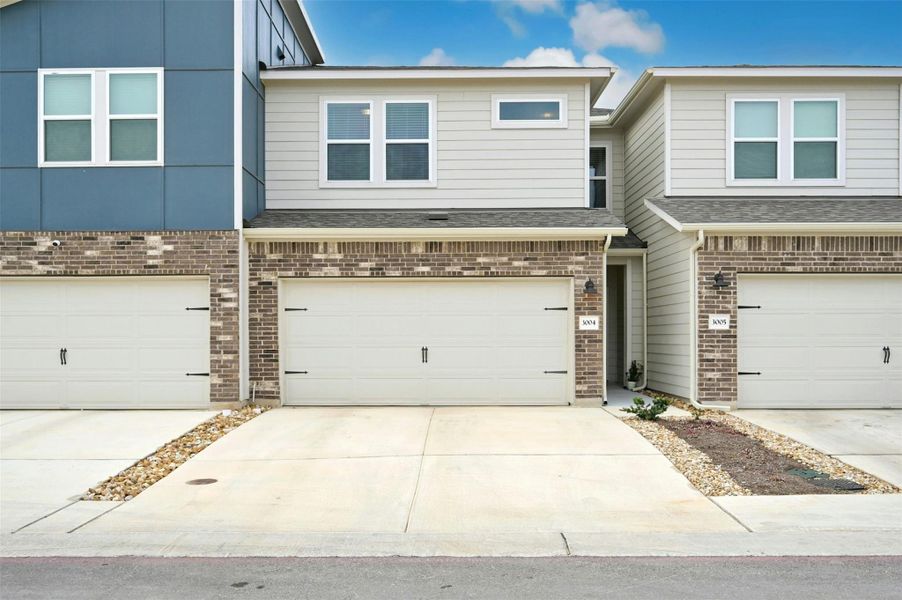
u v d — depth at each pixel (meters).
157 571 5.17
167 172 11.78
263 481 7.59
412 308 12.26
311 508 6.71
